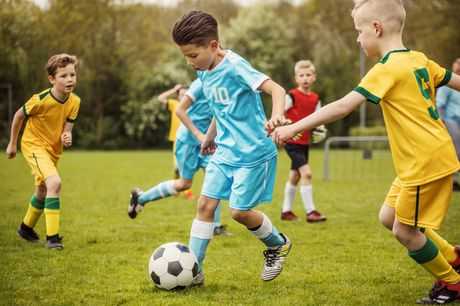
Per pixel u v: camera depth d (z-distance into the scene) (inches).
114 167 645.9
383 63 128.4
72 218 283.0
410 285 158.1
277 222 277.3
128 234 239.9
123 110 1240.8
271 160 153.6
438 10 1083.3
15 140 215.5
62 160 776.9
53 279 164.4
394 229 136.2
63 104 214.5
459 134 326.3
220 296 146.9
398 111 128.7
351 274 170.7
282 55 1332.4
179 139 227.0
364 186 447.5
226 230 247.4
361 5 135.6
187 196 366.0
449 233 243.9
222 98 151.9
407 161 129.3
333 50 1332.4
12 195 375.6
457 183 397.1
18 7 1071.0
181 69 1280.8
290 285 158.6
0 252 201.2
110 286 157.1
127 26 1306.6
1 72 1049.5
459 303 139.6
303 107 297.6
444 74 136.2
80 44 1198.3
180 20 146.0
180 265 151.1
